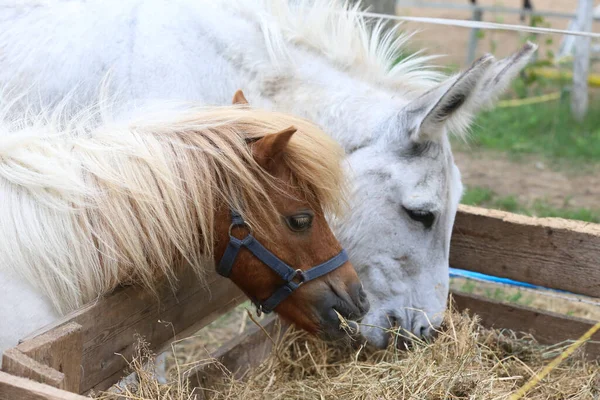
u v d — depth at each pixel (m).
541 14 9.12
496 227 2.88
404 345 2.78
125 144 2.10
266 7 3.09
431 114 2.61
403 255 2.75
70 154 2.10
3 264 1.98
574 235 2.73
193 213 2.12
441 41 11.98
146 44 2.93
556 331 2.90
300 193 2.21
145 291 2.16
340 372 2.61
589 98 9.47
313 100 2.88
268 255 2.20
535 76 8.91
